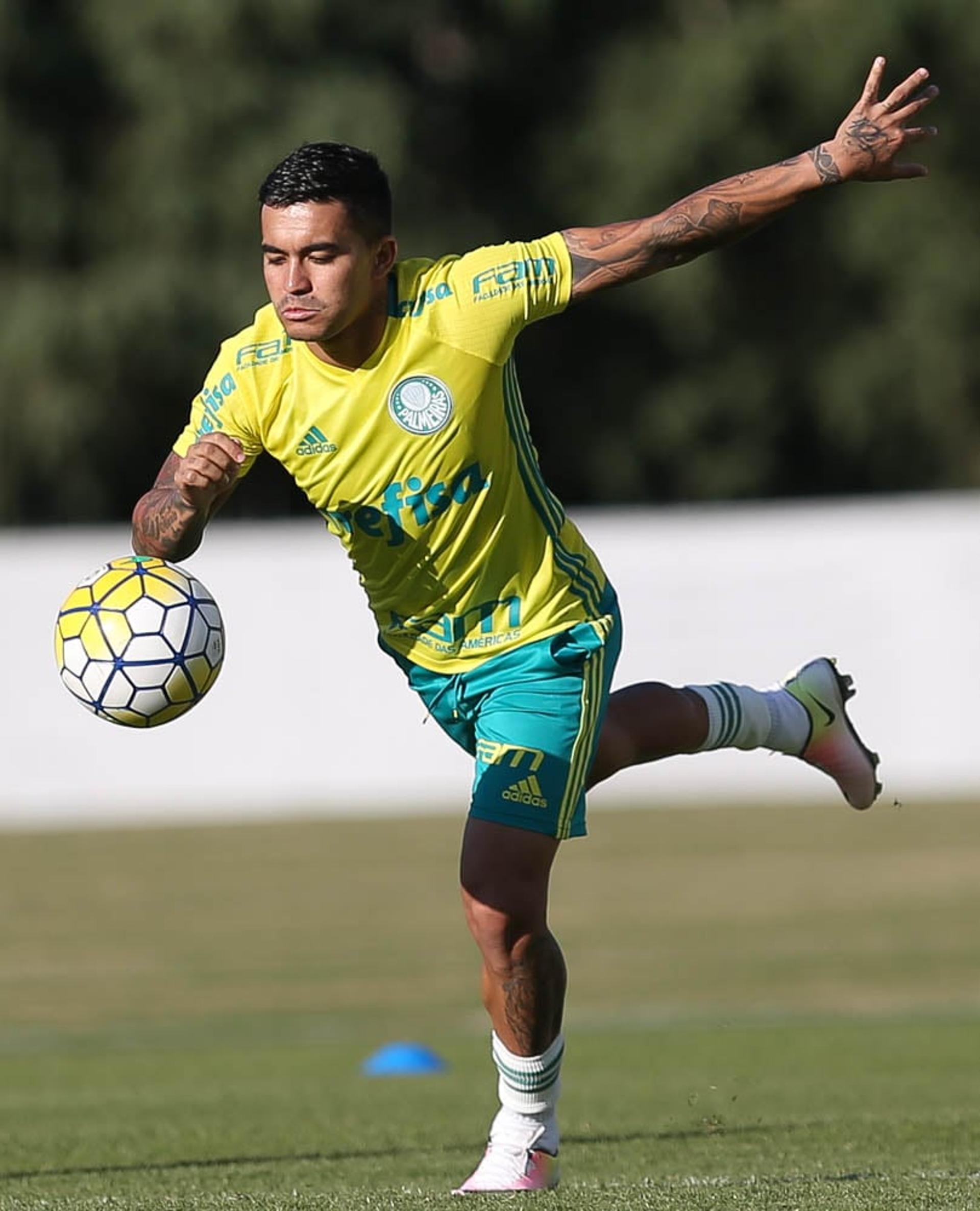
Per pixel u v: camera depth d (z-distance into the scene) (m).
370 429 19.08
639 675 81.75
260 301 120.75
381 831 75.81
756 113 127.25
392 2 129.25
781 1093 30.33
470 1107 29.89
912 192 129.12
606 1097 31.00
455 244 126.38
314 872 68.19
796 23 125.38
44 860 71.69
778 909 60.09
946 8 124.06
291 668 82.62
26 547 84.00
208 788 82.38
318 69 123.00
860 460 138.12
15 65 122.50
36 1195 19.86
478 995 49.50
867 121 18.83
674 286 129.25
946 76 126.56
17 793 81.62
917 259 129.38
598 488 137.75
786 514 85.44
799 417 136.50
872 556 81.50
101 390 121.75
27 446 120.75
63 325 119.19
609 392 137.50
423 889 64.69
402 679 82.69
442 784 82.62
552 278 19.12
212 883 66.50
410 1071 35.97
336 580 82.69
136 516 19.91
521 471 19.67
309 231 18.02
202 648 19.58
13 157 121.94
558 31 135.62
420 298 19.00
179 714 19.80
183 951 56.16
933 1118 25.77
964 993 47.72
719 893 63.25
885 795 80.56
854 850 69.81
